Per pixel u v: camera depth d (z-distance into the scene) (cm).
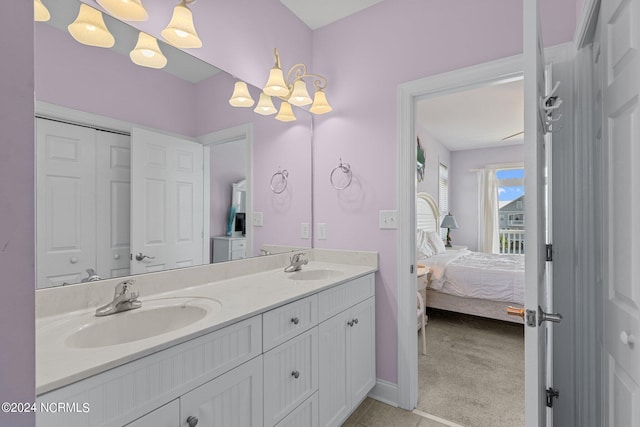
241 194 183
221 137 174
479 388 211
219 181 173
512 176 559
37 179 108
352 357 175
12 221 36
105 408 74
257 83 193
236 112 182
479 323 342
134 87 136
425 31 186
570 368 140
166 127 148
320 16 220
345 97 217
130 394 79
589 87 134
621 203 87
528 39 91
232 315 108
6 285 36
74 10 118
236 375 106
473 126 447
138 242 136
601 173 110
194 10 159
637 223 76
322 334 151
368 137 206
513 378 224
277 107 206
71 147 117
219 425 100
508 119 416
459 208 603
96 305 119
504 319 310
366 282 191
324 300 153
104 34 126
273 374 122
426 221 468
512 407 190
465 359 255
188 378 92
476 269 323
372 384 195
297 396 134
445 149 574
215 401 99
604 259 104
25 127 38
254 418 113
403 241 192
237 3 181
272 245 202
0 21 36
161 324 120
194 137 160
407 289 190
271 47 201
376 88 204
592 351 132
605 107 102
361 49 211
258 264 191
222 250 173
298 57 222
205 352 96
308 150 229
